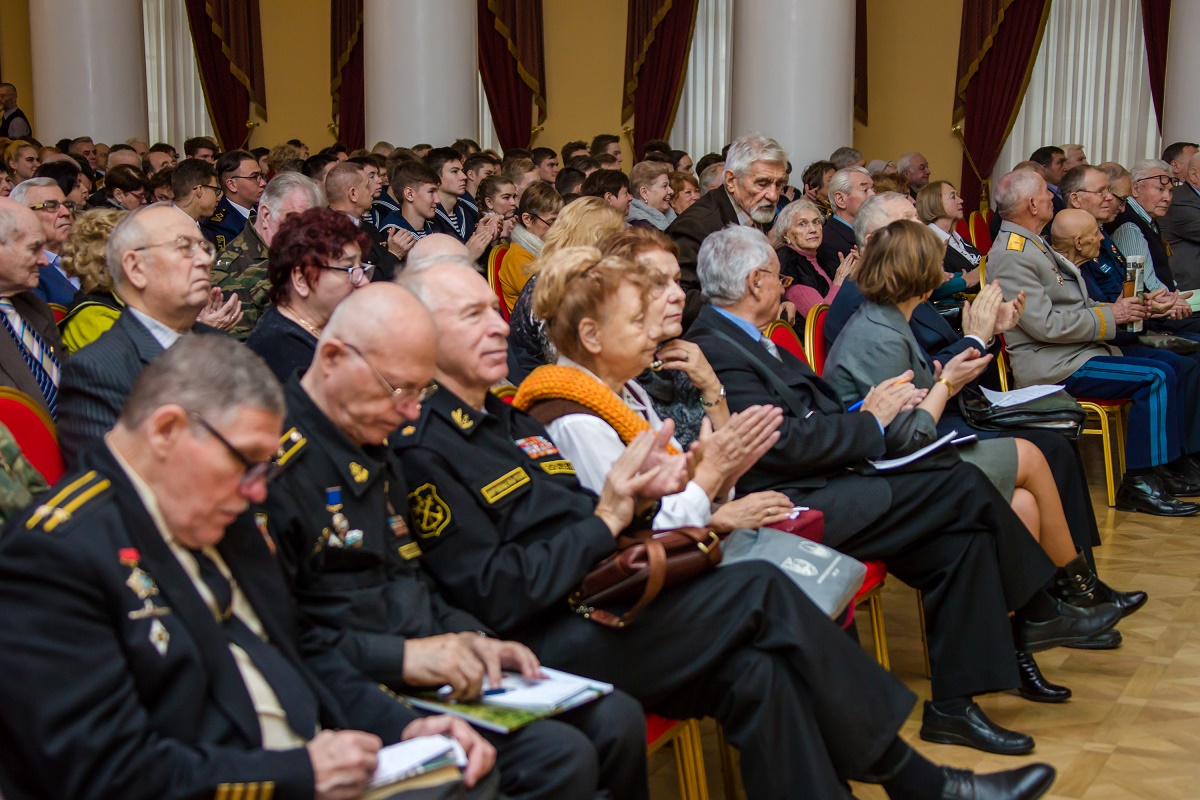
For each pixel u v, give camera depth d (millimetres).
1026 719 2920
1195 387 5004
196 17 11742
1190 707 2969
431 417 2043
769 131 8477
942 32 10977
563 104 11766
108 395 2307
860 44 11023
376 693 1693
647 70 11359
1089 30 10477
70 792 1349
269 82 12078
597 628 2031
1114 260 5520
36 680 1341
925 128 11102
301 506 1770
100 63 9617
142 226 2473
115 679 1386
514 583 1955
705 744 2828
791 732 1990
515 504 2039
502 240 6238
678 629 2016
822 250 5789
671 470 2082
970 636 2773
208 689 1485
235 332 3758
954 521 2824
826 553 2328
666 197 6656
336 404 1828
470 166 7629
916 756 2162
